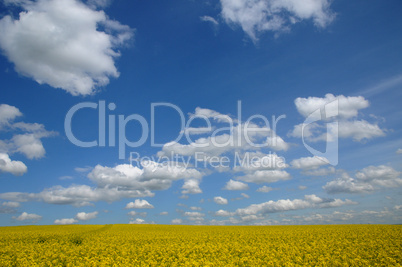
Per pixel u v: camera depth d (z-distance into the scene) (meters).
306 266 13.89
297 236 25.77
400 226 36.94
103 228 42.25
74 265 14.77
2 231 37.53
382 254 15.95
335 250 17.77
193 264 14.30
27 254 17.39
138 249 19.28
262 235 27.48
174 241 23.78
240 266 14.55
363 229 31.39
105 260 15.18
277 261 14.68
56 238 26.08
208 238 25.70
